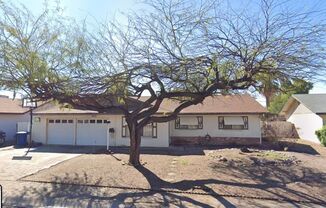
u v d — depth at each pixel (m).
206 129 23.69
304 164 14.52
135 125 14.34
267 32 9.12
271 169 13.26
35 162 15.29
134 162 14.20
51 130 23.84
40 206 8.39
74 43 10.92
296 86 10.67
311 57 9.24
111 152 18.91
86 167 13.66
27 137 23.77
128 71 10.84
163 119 14.05
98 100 13.96
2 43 10.06
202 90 12.59
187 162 14.98
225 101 24.95
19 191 9.87
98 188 10.22
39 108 24.59
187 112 23.22
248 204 8.41
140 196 9.29
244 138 23.25
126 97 12.95
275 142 24.70
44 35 10.72
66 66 10.95
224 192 9.62
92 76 11.20
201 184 10.61
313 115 25.75
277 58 9.41
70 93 11.86
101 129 23.03
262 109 23.31
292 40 9.05
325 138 22.17
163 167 13.65
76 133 23.41
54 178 11.61
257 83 11.27
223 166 13.92
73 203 8.66
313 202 8.53
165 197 9.16
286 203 8.48
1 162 15.34
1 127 27.53
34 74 10.43
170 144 23.38
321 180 11.19
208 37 9.54
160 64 10.40
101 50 10.95
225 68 9.87
